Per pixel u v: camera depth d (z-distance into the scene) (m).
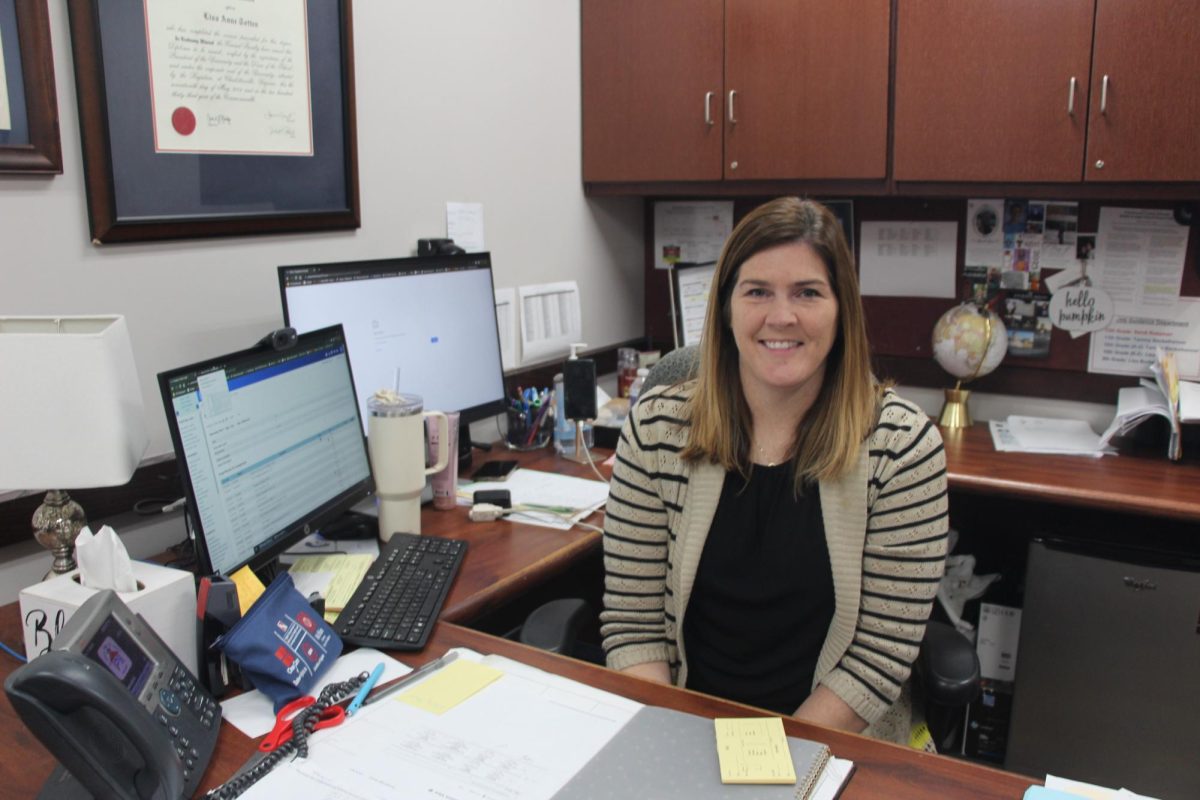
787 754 0.93
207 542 1.19
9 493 1.40
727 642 1.38
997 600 2.47
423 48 2.09
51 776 0.90
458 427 1.91
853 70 2.26
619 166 2.62
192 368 1.19
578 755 0.94
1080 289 2.42
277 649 1.08
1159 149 1.98
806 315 1.24
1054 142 2.08
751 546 1.34
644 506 1.42
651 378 1.78
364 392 1.78
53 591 1.09
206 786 0.92
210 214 1.66
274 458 1.37
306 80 1.81
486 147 2.31
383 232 2.05
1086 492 1.88
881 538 1.31
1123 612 1.90
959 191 2.22
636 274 3.00
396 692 1.08
